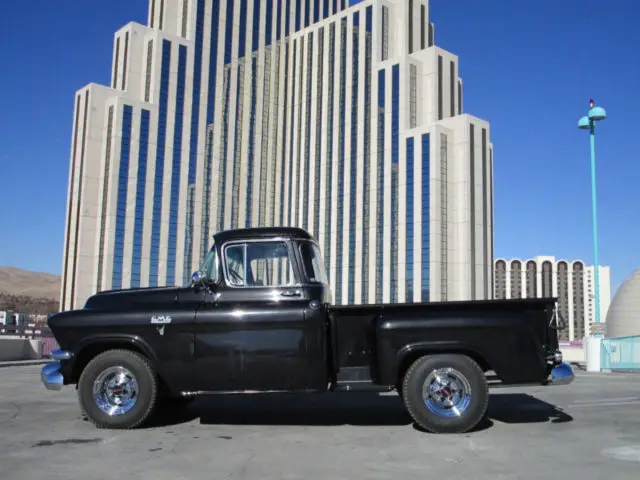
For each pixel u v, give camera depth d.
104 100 96.88
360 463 6.02
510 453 6.43
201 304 8.09
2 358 26.97
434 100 100.81
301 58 118.69
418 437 7.30
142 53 101.88
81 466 5.93
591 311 122.44
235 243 8.32
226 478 5.49
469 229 94.56
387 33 106.88
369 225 100.94
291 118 119.06
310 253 8.47
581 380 17.23
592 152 27.42
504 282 124.69
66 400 11.26
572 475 5.53
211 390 7.91
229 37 111.50
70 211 97.69
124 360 7.94
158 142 99.12
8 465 5.97
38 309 148.88
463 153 95.75
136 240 94.75
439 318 7.66
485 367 8.02
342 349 8.02
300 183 114.69
